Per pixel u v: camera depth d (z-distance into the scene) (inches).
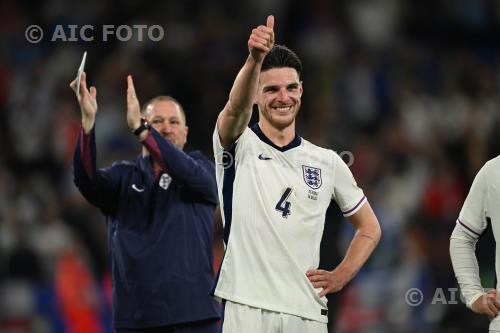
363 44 2342.5
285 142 759.1
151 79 2078.0
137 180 913.5
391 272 1606.8
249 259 724.7
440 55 2390.5
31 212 1667.1
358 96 2193.7
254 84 713.0
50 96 2012.8
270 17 705.6
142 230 901.2
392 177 1876.2
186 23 2247.8
